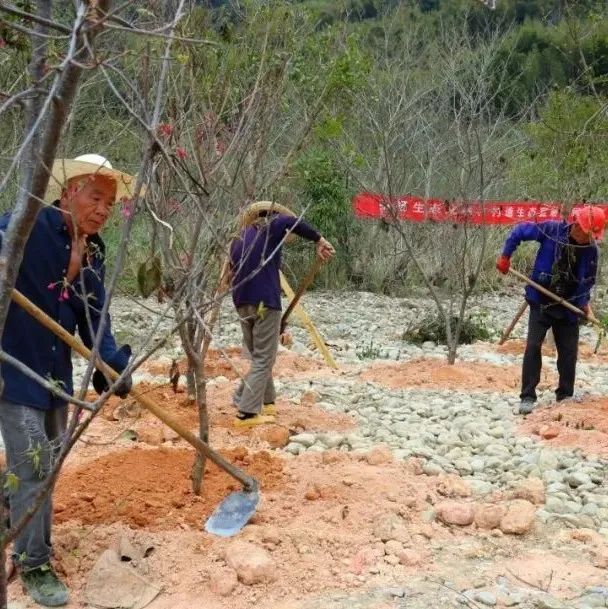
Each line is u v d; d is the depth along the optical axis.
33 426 3.78
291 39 5.62
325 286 15.52
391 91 13.91
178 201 4.91
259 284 6.22
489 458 5.94
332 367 8.89
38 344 3.80
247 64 5.12
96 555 4.26
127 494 4.80
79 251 3.26
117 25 2.53
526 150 13.91
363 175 14.76
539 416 7.04
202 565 4.20
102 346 3.98
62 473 5.10
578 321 7.27
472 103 12.77
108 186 3.82
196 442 4.36
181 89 4.66
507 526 4.75
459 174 13.85
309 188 14.26
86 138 8.70
